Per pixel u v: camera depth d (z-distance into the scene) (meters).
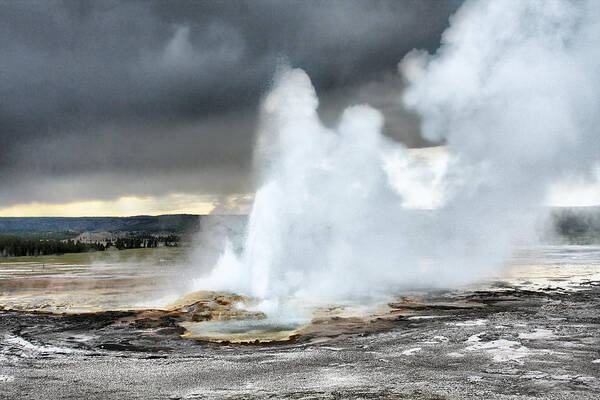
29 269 86.00
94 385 17.98
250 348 24.42
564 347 22.83
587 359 20.59
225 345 25.27
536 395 15.85
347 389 16.81
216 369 20.12
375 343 24.75
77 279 64.06
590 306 36.16
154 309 37.22
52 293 49.47
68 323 32.53
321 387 17.14
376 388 16.86
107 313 36.09
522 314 32.88
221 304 35.97
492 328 27.81
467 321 30.56
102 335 28.33
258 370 19.81
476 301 40.03
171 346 25.22
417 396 15.84
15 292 51.09
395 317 32.62
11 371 20.31
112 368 20.59
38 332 29.61
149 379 18.72
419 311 35.16
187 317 33.28
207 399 16.06
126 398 16.39
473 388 16.67
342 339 26.03
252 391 16.86
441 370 19.20
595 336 25.23
